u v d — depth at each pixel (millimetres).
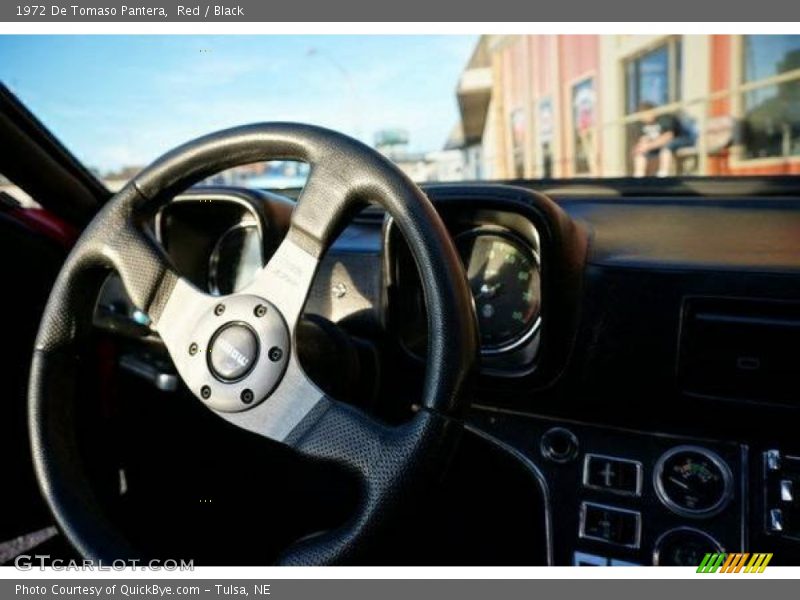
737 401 1146
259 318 812
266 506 1524
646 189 1685
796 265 1129
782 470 1152
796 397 1111
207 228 1605
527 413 1311
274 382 801
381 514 732
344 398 1109
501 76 6883
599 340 1207
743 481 1174
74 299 912
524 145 6695
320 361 1058
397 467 732
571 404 1257
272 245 1449
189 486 1604
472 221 1292
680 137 4766
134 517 1519
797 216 1453
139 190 895
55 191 1559
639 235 1395
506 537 1447
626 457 1240
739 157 4398
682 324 1157
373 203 811
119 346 1663
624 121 5258
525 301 1288
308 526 1499
